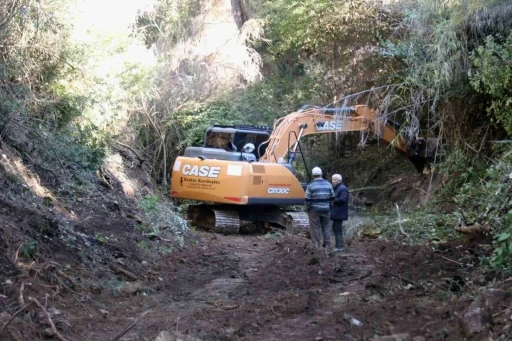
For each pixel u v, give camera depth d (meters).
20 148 12.05
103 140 15.85
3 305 6.81
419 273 9.57
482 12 14.32
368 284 9.09
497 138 16.67
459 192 15.94
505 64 13.52
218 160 16.64
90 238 10.56
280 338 6.62
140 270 10.38
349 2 21.33
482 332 5.94
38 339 6.11
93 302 7.96
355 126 18.45
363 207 21.12
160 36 23.80
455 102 16.89
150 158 21.88
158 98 21.58
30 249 8.45
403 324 6.82
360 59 19.97
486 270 8.73
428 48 16.11
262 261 12.07
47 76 13.68
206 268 11.12
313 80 23.88
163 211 15.10
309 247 12.90
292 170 16.81
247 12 29.30
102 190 14.02
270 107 24.56
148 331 6.82
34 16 12.91
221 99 23.58
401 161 22.61
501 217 10.32
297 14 24.70
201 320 7.42
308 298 8.43
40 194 11.21
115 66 15.86
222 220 16.64
